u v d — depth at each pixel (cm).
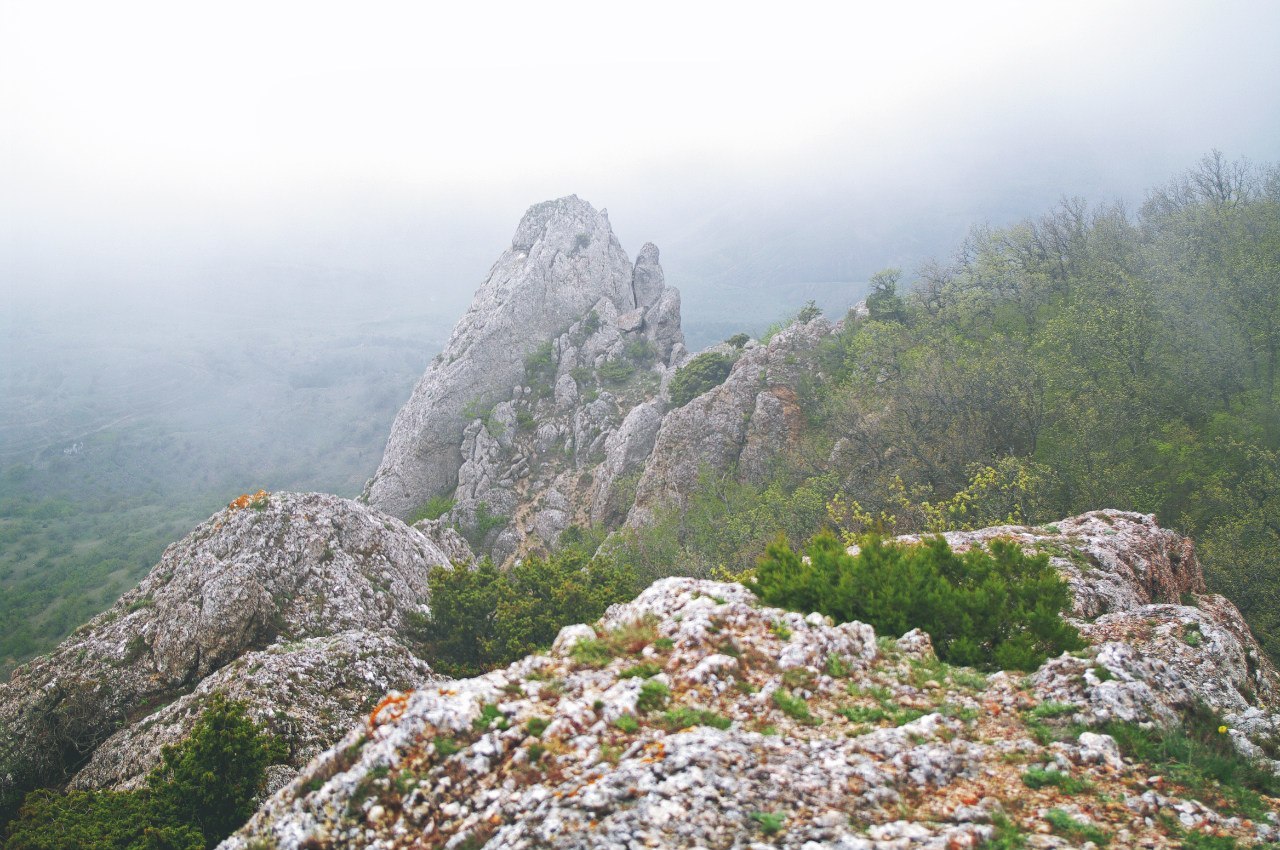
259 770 1891
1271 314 4603
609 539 6694
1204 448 4356
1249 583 3266
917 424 5278
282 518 3478
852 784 823
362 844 802
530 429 12319
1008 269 7619
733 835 730
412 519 11988
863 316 9238
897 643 1263
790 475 6812
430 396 12825
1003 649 1220
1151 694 1025
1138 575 2020
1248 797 840
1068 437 4362
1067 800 819
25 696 2784
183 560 3344
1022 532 2186
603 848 709
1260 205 5897
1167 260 5719
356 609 3275
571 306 14312
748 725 966
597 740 899
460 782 841
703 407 8419
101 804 1973
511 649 3153
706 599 1259
